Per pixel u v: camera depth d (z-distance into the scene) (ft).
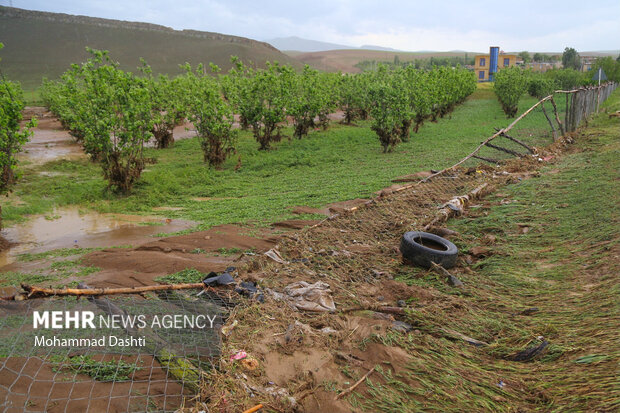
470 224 27.14
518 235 24.63
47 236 27.02
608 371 12.09
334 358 13.61
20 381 11.04
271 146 62.28
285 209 31.50
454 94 101.09
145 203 35.76
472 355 14.14
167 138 63.52
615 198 28.12
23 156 53.21
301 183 41.47
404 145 61.00
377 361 13.53
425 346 14.40
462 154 51.60
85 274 19.85
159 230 28.19
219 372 12.16
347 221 27.25
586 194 30.32
